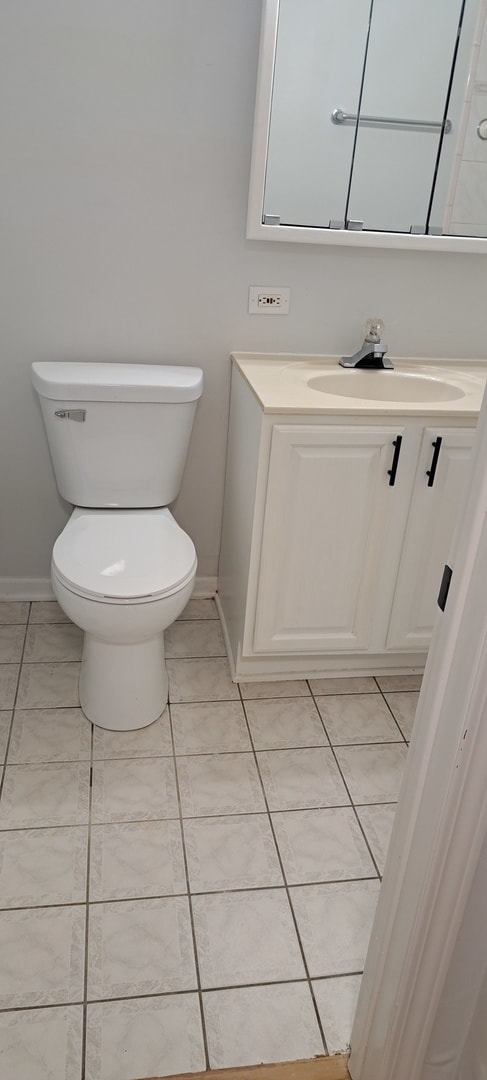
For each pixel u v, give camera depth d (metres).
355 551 1.93
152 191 1.99
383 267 2.15
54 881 1.49
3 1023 1.24
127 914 1.44
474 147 2.03
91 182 1.96
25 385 2.18
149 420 1.99
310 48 1.86
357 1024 1.17
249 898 1.49
